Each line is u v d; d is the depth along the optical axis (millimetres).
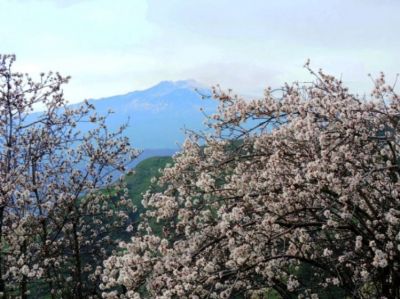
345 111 8906
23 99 13492
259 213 9742
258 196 9828
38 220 13445
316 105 9586
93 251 15203
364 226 8820
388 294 9305
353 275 10305
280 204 9422
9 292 13281
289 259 10219
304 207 9141
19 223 12953
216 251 9625
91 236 15469
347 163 8680
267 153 10180
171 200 9914
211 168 10898
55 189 14570
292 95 10414
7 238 12844
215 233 9391
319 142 9188
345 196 8273
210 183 9609
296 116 10500
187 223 9859
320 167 8383
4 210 13305
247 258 8336
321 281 11422
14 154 13156
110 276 8789
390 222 8438
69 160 15188
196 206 10328
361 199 9953
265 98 10805
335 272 9570
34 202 13492
